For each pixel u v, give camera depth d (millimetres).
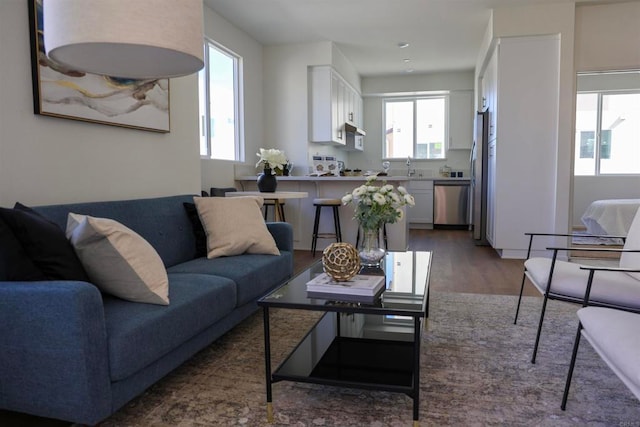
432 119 8555
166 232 2621
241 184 5605
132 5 1345
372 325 2293
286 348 2369
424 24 5359
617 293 1926
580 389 1886
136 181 2889
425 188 7922
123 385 1540
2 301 1436
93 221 1670
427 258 2559
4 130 2023
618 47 4676
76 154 2416
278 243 3061
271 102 6285
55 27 1380
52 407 1438
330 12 4957
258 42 6086
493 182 5188
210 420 1686
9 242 1544
